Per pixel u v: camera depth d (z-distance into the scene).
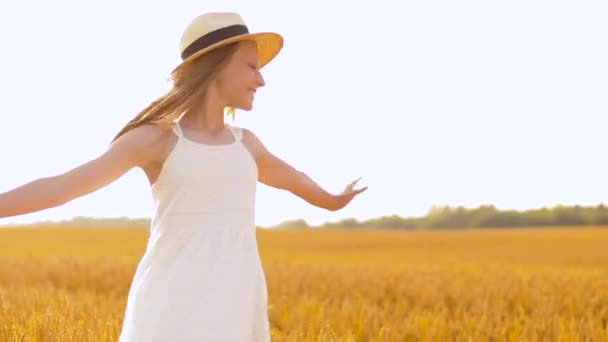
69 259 23.38
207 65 2.88
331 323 8.27
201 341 2.65
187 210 2.75
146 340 2.65
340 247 57.16
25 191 2.49
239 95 2.95
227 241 2.78
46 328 4.72
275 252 46.47
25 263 21.33
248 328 2.78
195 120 2.91
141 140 2.74
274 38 3.14
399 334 7.74
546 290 13.84
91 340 4.65
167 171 2.76
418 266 23.45
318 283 15.71
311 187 3.32
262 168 3.17
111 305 10.02
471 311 10.55
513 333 7.45
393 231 89.44
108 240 63.16
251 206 2.91
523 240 63.62
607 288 14.38
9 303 7.57
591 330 7.36
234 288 2.74
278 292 14.07
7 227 87.12
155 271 2.75
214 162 2.79
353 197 3.43
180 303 2.67
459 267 23.59
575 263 33.59
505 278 17.11
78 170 2.60
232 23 2.95
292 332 6.25
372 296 13.91
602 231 80.19
